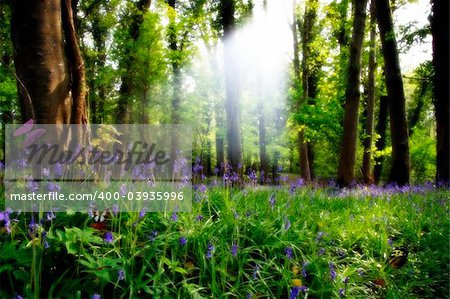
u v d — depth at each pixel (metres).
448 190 8.25
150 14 15.86
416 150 27.64
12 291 2.44
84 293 2.52
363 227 4.67
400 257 4.16
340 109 19.03
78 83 4.62
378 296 3.41
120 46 16.05
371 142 18.61
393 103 12.25
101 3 16.42
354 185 11.05
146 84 16.50
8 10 9.69
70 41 4.61
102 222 3.37
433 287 3.65
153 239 2.99
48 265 2.67
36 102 4.21
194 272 3.10
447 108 10.77
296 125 19.95
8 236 2.95
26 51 4.23
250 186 5.68
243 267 3.32
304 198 5.89
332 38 20.25
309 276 3.35
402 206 6.34
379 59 18.61
